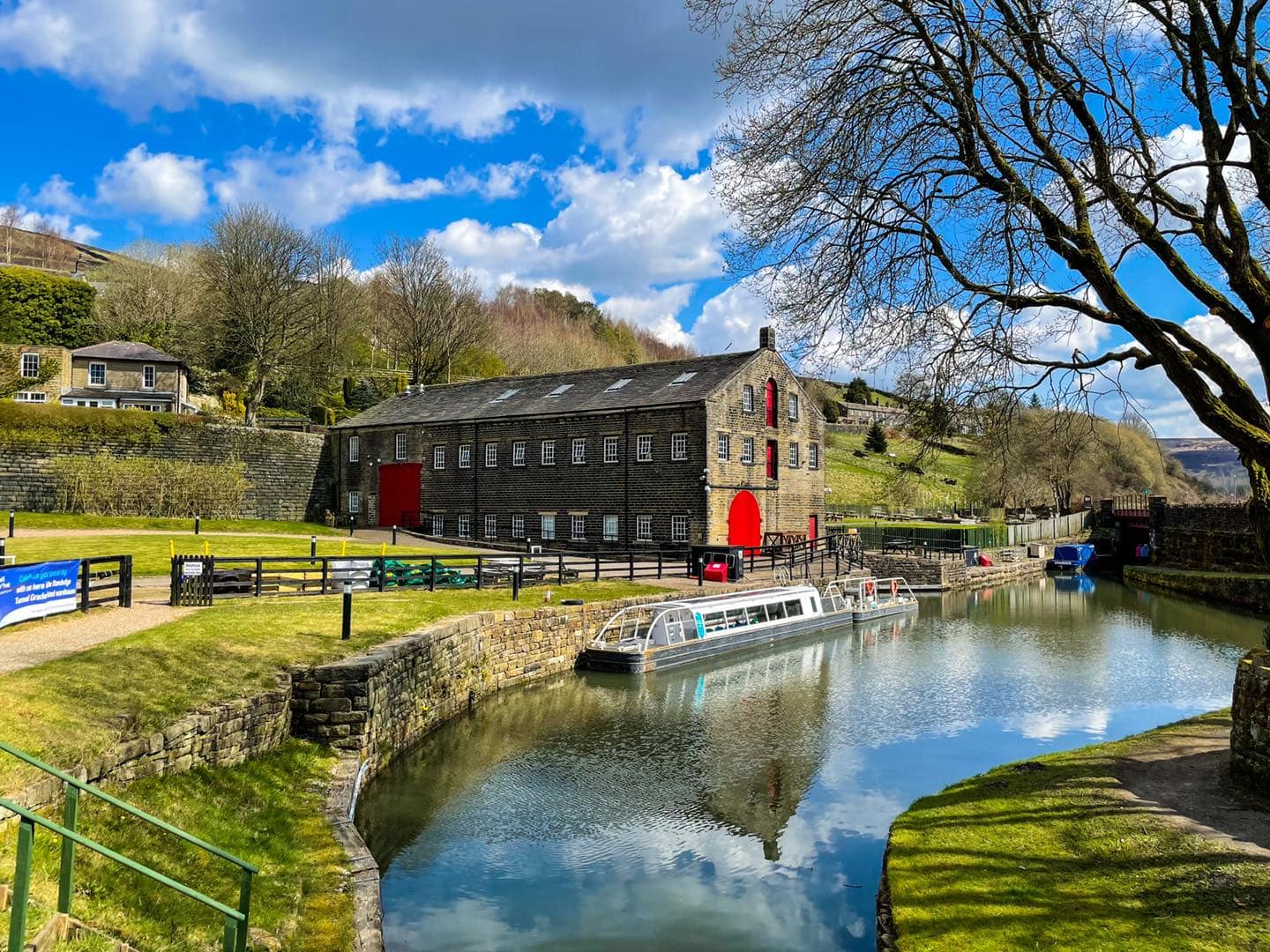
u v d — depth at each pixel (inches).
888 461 3378.4
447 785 529.0
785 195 386.6
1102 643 1034.1
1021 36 350.0
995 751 598.2
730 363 1435.8
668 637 886.4
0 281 2116.1
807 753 595.5
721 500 1343.5
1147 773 410.0
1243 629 1137.4
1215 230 367.6
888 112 374.9
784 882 407.5
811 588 1129.4
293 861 336.5
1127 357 402.9
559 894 396.5
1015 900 290.5
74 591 615.2
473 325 2610.7
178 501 1467.8
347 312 2583.7
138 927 246.4
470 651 702.5
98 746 323.9
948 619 1246.3
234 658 497.4
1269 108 348.5
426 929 365.1
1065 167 368.5
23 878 187.2
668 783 538.3
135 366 2005.4
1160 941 257.0
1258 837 324.5
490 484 1573.6
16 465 1374.3
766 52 378.9
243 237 2145.7
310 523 1756.9
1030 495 2452.0
